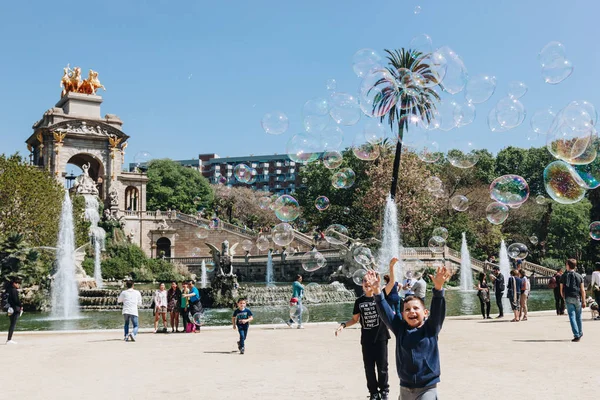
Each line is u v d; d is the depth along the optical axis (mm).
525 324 22000
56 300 38969
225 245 40750
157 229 98250
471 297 46125
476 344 16562
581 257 76750
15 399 10766
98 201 89062
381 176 74062
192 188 130750
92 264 66938
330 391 10914
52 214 53875
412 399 6695
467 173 89875
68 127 97438
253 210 134250
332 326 23250
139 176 104188
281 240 30266
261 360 14766
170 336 20938
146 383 12062
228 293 39594
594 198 75750
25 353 16625
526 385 10992
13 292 18844
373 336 9789
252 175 29078
